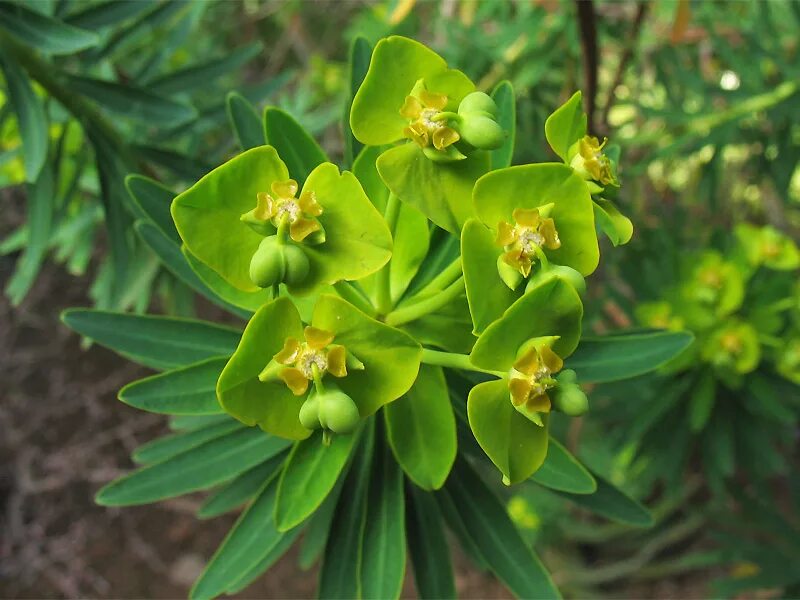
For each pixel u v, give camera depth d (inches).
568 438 12.4
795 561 10.2
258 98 8.2
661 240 9.4
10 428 16.3
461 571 16.7
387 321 4.8
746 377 8.3
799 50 9.0
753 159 10.1
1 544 16.2
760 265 8.6
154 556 16.6
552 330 4.2
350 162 5.5
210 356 5.5
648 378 8.3
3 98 7.8
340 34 16.5
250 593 16.3
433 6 12.9
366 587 5.1
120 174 7.4
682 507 15.7
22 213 15.3
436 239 5.2
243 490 6.1
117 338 5.5
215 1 14.1
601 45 10.4
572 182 4.1
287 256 4.0
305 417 4.1
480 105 4.3
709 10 10.5
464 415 5.3
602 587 16.4
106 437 16.6
